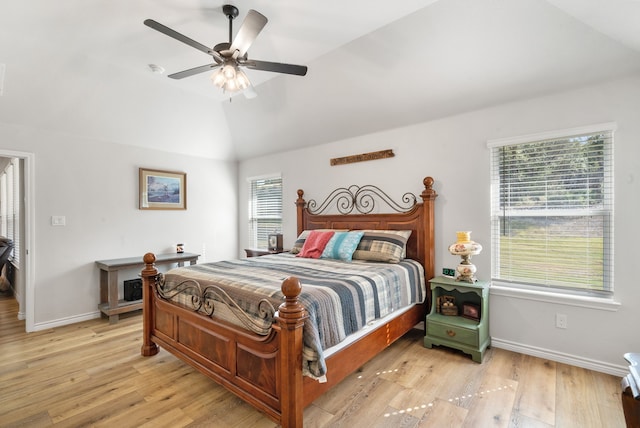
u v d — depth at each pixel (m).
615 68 2.32
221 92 4.00
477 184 3.04
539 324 2.71
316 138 4.25
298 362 1.65
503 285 2.94
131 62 3.20
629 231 2.34
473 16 2.31
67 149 3.67
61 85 3.23
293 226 4.72
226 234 5.38
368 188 3.84
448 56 2.65
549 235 2.71
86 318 3.79
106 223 3.99
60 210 3.62
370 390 2.24
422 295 3.12
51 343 3.07
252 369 1.89
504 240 2.95
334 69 3.20
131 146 4.21
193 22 2.50
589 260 2.53
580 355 2.53
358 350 2.20
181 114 4.22
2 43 2.67
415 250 3.33
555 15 2.13
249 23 1.88
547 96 2.66
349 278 2.33
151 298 2.80
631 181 2.33
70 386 2.29
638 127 2.30
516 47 2.42
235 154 5.38
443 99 3.05
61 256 3.62
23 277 3.77
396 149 3.59
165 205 4.56
